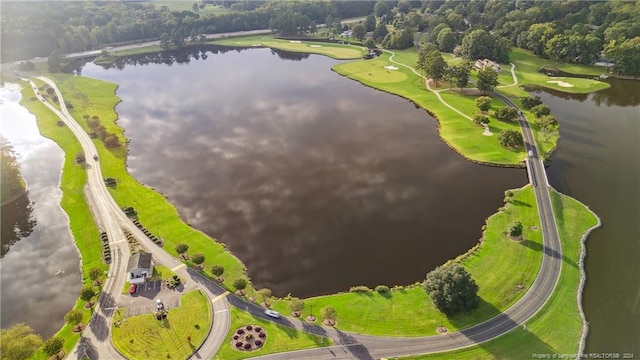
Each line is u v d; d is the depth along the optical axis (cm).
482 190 13775
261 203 13250
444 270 9375
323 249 11294
